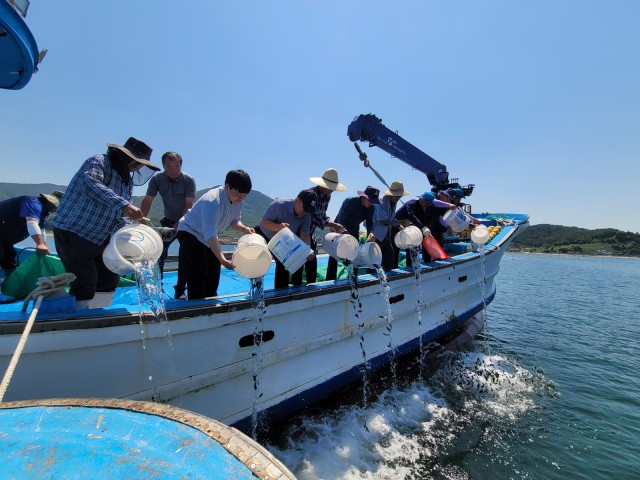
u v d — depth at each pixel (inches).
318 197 165.8
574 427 190.7
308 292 158.6
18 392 92.4
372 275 206.1
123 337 104.6
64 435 54.4
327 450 149.9
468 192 414.6
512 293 713.6
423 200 265.1
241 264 126.8
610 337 381.4
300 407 165.6
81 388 101.3
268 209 169.8
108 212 111.0
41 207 157.8
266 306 141.6
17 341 89.7
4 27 73.9
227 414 136.3
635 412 210.5
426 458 154.3
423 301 245.8
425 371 243.0
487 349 314.0
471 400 210.1
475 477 146.3
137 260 102.3
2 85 99.0
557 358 305.1
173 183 182.2
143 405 64.0
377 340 205.9
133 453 51.2
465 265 290.5
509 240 391.2
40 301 94.0
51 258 140.4
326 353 175.5
